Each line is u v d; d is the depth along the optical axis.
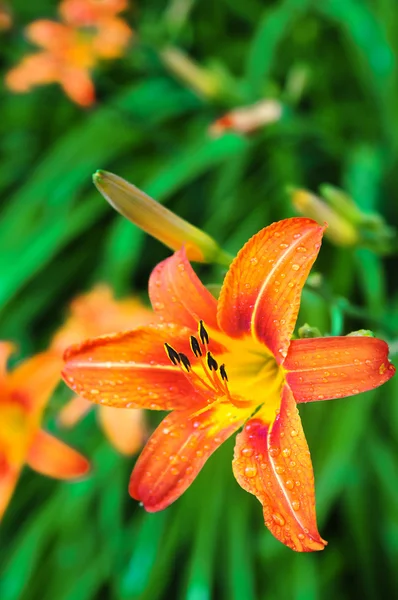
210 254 0.46
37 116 0.93
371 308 0.66
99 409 0.57
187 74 0.70
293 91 0.74
